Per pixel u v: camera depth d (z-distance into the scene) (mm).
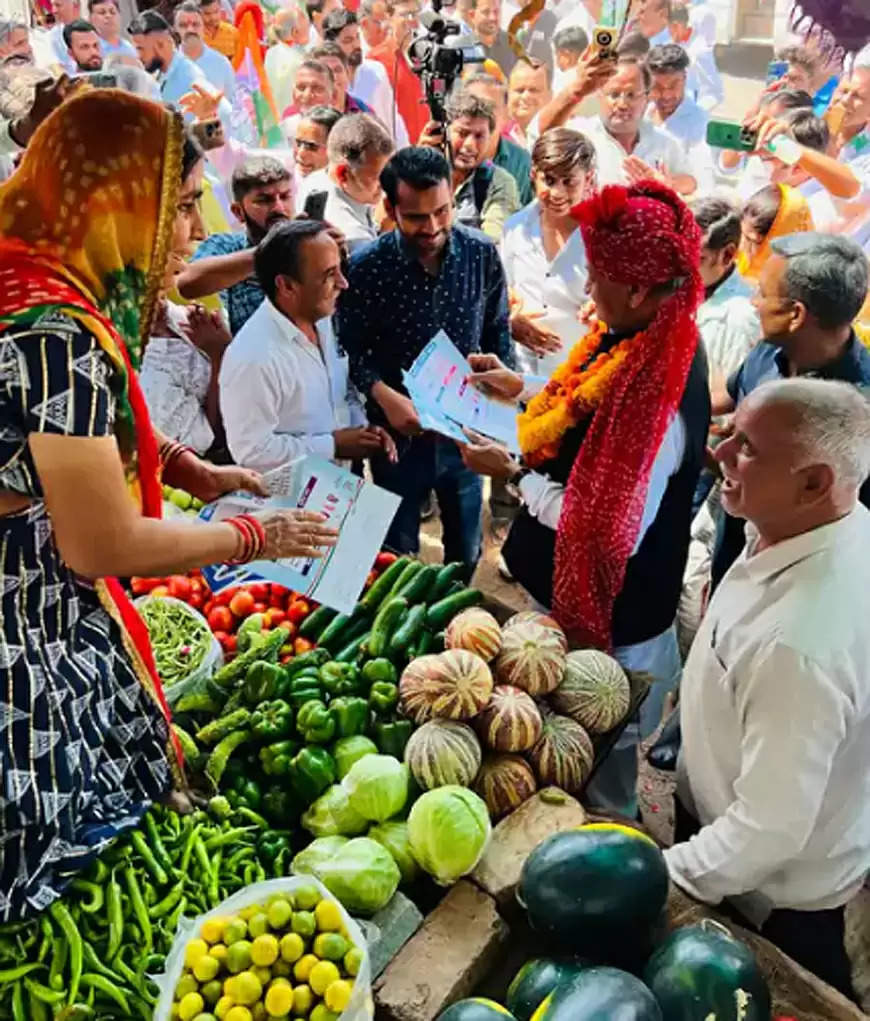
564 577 2682
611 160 5363
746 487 2000
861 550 2000
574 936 1893
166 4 9148
